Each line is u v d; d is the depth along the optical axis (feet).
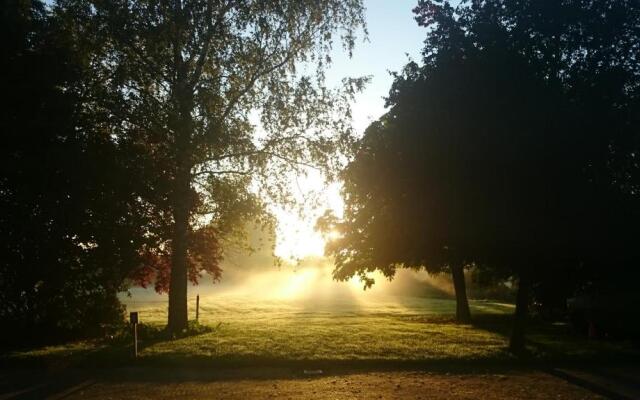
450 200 45.27
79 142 49.73
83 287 54.34
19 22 48.57
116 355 44.55
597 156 44.73
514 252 46.55
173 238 60.39
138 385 35.68
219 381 36.88
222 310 109.60
